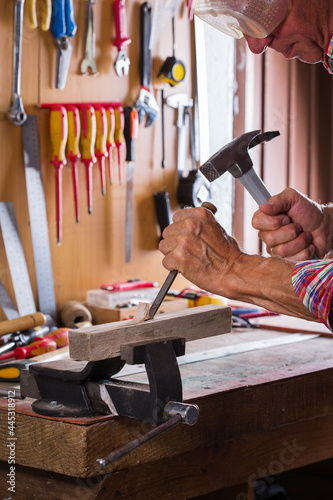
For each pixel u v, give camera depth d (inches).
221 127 115.0
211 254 54.7
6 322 79.4
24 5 85.4
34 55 87.5
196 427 56.7
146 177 102.3
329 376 67.1
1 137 85.1
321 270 48.9
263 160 120.8
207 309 58.2
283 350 76.4
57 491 54.4
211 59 111.5
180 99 105.0
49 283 90.3
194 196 104.6
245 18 55.3
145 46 98.7
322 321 49.0
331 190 135.5
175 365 49.8
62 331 80.2
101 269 97.7
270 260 53.7
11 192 86.7
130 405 50.1
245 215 116.8
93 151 92.0
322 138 132.8
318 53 60.0
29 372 55.3
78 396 52.4
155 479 56.2
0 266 85.7
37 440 52.9
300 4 55.9
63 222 92.7
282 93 123.3
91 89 94.2
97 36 94.0
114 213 98.3
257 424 61.5
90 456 50.1
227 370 67.3
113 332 50.6
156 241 104.0
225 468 61.3
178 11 104.2
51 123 88.3
